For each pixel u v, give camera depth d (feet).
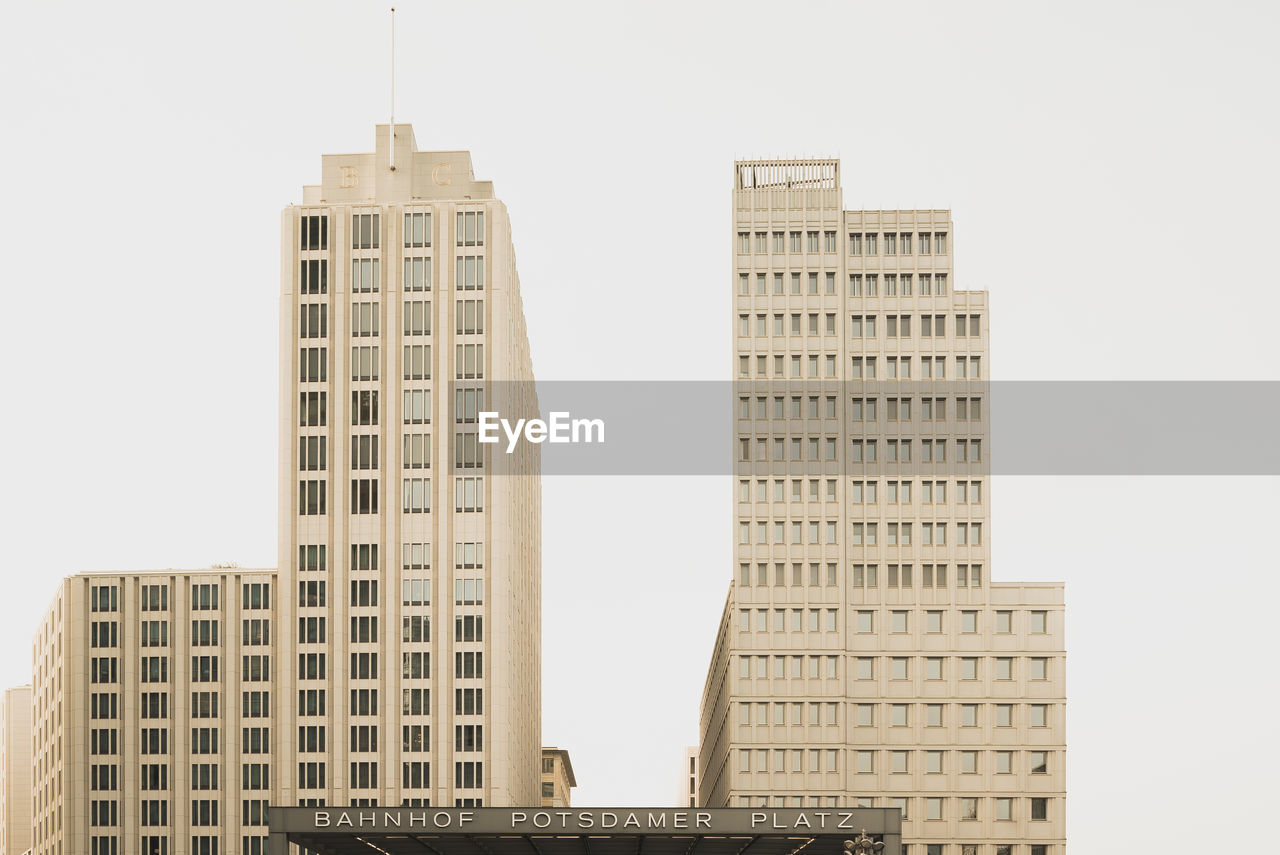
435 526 552.00
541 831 302.04
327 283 566.36
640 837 318.65
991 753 503.20
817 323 526.98
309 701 547.08
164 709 572.51
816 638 509.35
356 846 332.19
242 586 576.61
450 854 340.18
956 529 515.91
